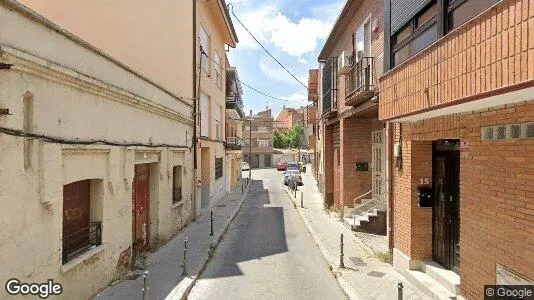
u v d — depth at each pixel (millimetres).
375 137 14805
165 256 10484
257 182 39500
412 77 6805
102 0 13227
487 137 5777
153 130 10812
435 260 8367
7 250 4758
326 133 19906
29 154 5266
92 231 7414
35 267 5340
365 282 8359
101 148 7340
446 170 7918
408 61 6965
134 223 10023
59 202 5945
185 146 14703
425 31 6805
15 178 4914
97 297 7121
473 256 6145
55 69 5641
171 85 14719
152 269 9203
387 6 8688
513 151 5184
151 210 11297
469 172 6266
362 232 13531
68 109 6195
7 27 4770
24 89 5074
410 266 8469
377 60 11305
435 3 6410
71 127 6289
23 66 4973
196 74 16750
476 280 6051
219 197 23984
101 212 7570
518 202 5074
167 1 14555
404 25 7766
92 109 7020
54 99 5797
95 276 7246
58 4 12836
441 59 5723
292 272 9477
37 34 5383
